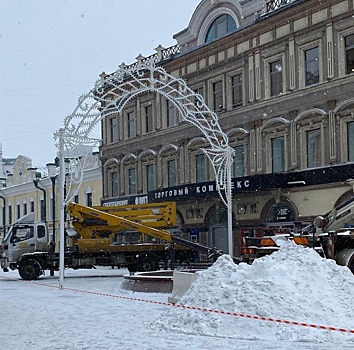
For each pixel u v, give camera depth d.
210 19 34.66
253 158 30.80
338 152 26.69
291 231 21.55
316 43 27.77
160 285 18.89
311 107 27.92
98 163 44.72
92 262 27.05
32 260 27.02
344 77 26.41
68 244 29.33
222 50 32.97
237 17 32.59
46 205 51.44
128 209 28.30
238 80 32.22
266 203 29.91
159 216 27.69
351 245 17.73
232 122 32.03
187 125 35.25
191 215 34.91
